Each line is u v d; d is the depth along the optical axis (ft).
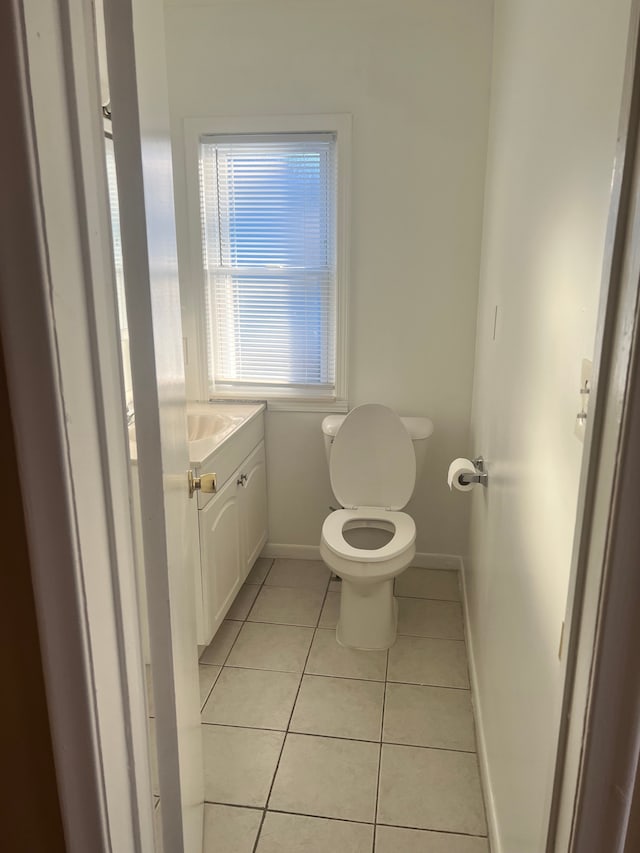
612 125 3.03
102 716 2.80
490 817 5.59
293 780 6.20
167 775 3.77
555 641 3.70
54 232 2.27
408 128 8.85
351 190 9.13
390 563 7.75
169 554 3.57
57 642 2.63
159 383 3.35
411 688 7.52
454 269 9.23
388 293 9.44
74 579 2.54
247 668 7.87
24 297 2.26
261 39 8.83
